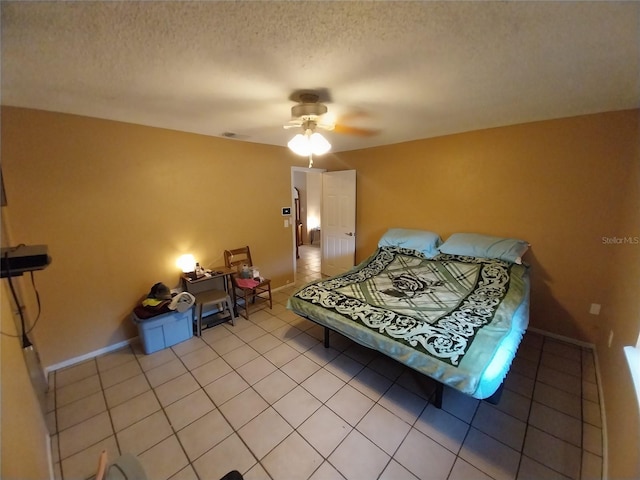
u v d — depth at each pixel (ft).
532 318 9.27
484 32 3.67
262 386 6.96
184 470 4.91
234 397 6.59
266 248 12.87
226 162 10.81
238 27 3.51
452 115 7.76
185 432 5.67
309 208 24.02
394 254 11.25
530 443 5.28
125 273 8.61
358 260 14.55
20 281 6.63
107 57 4.25
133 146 8.39
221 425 5.82
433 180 11.17
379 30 3.61
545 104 6.81
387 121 8.41
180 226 9.73
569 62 4.54
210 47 4.00
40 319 7.25
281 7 3.09
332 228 15.26
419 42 3.91
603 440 5.26
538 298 9.09
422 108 7.07
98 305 8.16
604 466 4.73
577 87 5.67
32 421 4.35
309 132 6.93
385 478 4.74
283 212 13.42
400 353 5.90
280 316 10.90
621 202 7.39
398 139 11.37
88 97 6.02
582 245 8.14
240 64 4.56
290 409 6.22
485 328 6.03
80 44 3.84
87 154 7.58
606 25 3.45
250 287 10.47
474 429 5.62
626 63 4.54
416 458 5.07
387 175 12.68
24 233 6.82
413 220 12.06
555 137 8.23
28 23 3.29
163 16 3.23
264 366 7.74
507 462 4.94
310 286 8.98
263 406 6.32
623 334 5.38
